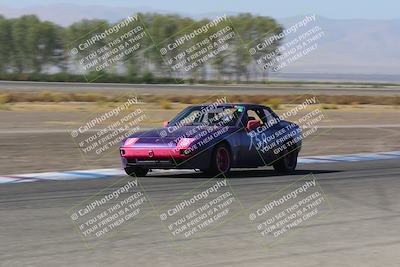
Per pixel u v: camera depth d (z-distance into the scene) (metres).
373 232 9.44
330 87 127.81
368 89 119.12
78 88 84.19
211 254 7.98
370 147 26.16
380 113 52.78
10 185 14.22
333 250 8.25
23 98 59.88
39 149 22.91
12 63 124.62
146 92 75.88
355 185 14.52
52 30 123.62
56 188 13.70
